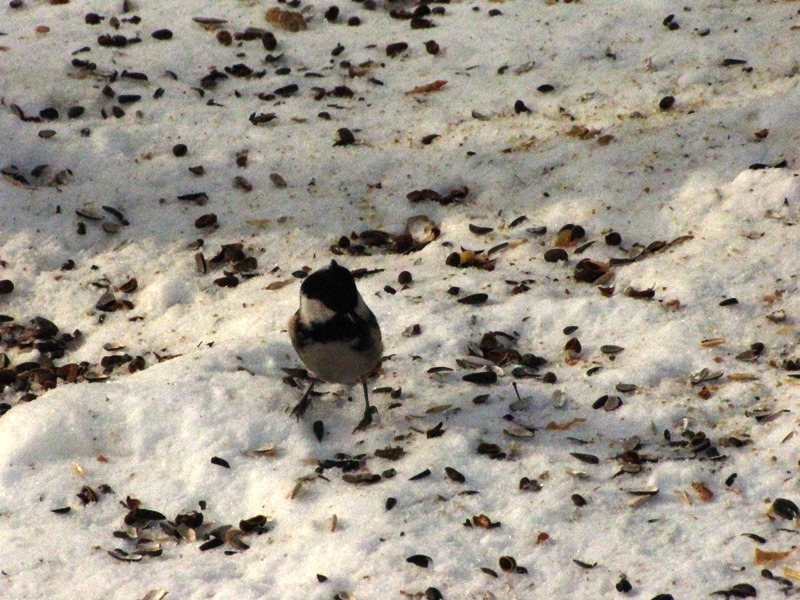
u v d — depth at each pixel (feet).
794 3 51.96
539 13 54.44
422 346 34.63
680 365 32.58
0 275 40.52
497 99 48.47
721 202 39.91
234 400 31.12
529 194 42.63
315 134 47.26
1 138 46.62
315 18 56.59
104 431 30.37
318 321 28.99
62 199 44.06
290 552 26.02
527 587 24.49
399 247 41.14
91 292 39.96
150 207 43.88
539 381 32.65
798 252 36.65
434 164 44.91
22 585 25.32
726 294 35.40
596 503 26.91
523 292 37.11
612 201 41.16
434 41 52.90
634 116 45.70
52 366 36.60
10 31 55.21
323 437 30.48
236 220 43.04
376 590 24.50
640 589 24.22
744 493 27.07
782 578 24.22
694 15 51.96
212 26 55.88
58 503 28.22
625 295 36.29
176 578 25.39
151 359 36.22
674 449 29.04
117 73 51.47
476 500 27.20
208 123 48.16
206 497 28.37
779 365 32.24
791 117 43.39
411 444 29.86
